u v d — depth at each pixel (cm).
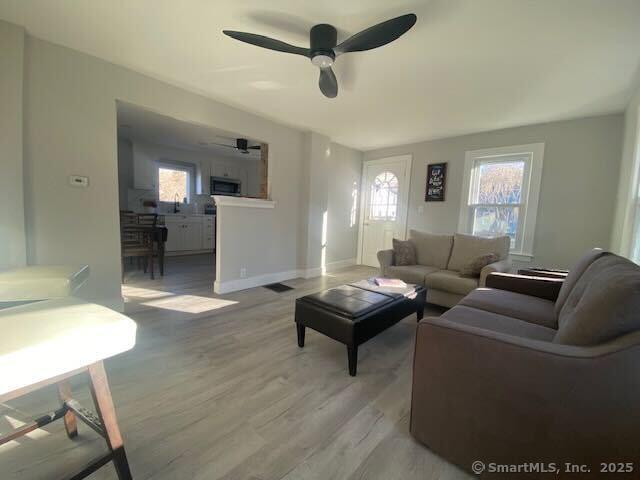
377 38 163
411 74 239
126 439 125
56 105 219
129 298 312
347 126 390
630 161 259
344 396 160
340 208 514
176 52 221
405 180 484
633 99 260
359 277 445
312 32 186
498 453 105
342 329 180
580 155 332
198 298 322
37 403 146
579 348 95
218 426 135
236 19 180
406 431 135
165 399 153
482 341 108
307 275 435
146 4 169
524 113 321
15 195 201
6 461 113
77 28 195
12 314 94
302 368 187
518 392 100
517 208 378
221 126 319
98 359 85
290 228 423
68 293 162
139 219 398
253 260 378
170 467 112
